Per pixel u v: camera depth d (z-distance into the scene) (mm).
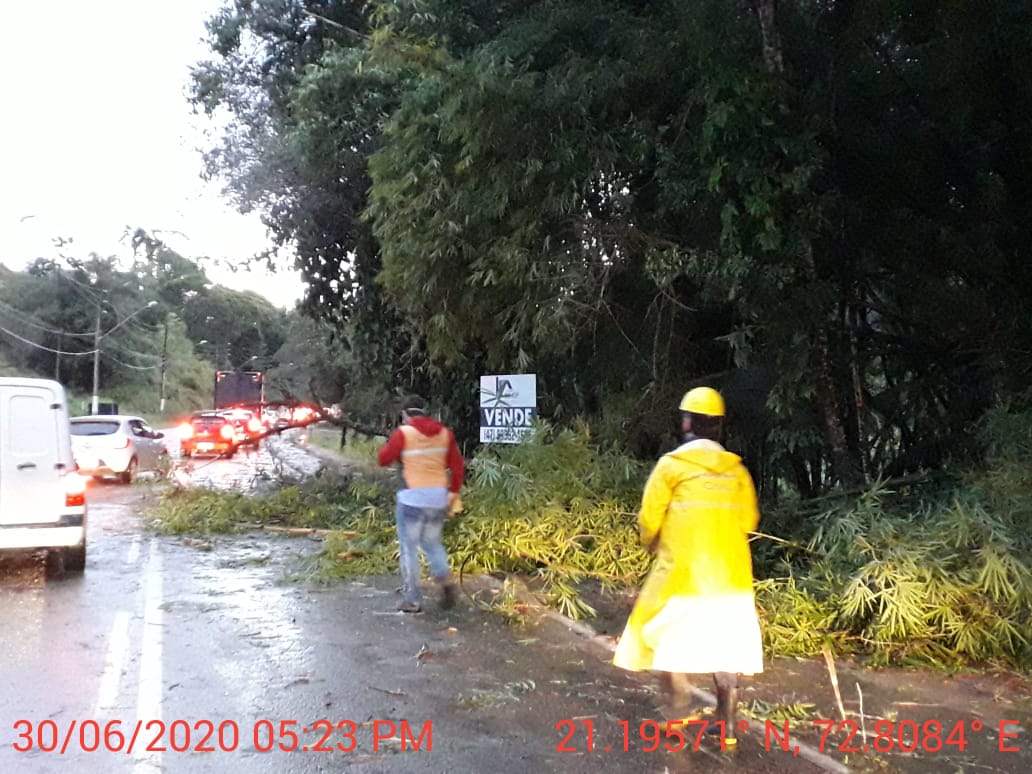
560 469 9820
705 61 8883
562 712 5844
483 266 10664
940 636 6824
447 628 7855
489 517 9523
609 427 11297
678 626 5039
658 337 11445
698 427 5336
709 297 10719
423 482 8297
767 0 9125
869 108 10320
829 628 7215
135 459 21703
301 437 47500
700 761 5078
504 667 6773
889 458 11359
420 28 11523
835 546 7648
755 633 5113
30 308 62031
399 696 6117
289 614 8312
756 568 8812
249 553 11570
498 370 13398
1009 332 9961
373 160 11656
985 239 10055
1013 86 9672
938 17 9180
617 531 9422
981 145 10320
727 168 8828
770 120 8570
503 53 10336
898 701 6070
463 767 4977
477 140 9969
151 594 9125
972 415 10578
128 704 5879
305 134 15484
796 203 8914
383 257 11992
